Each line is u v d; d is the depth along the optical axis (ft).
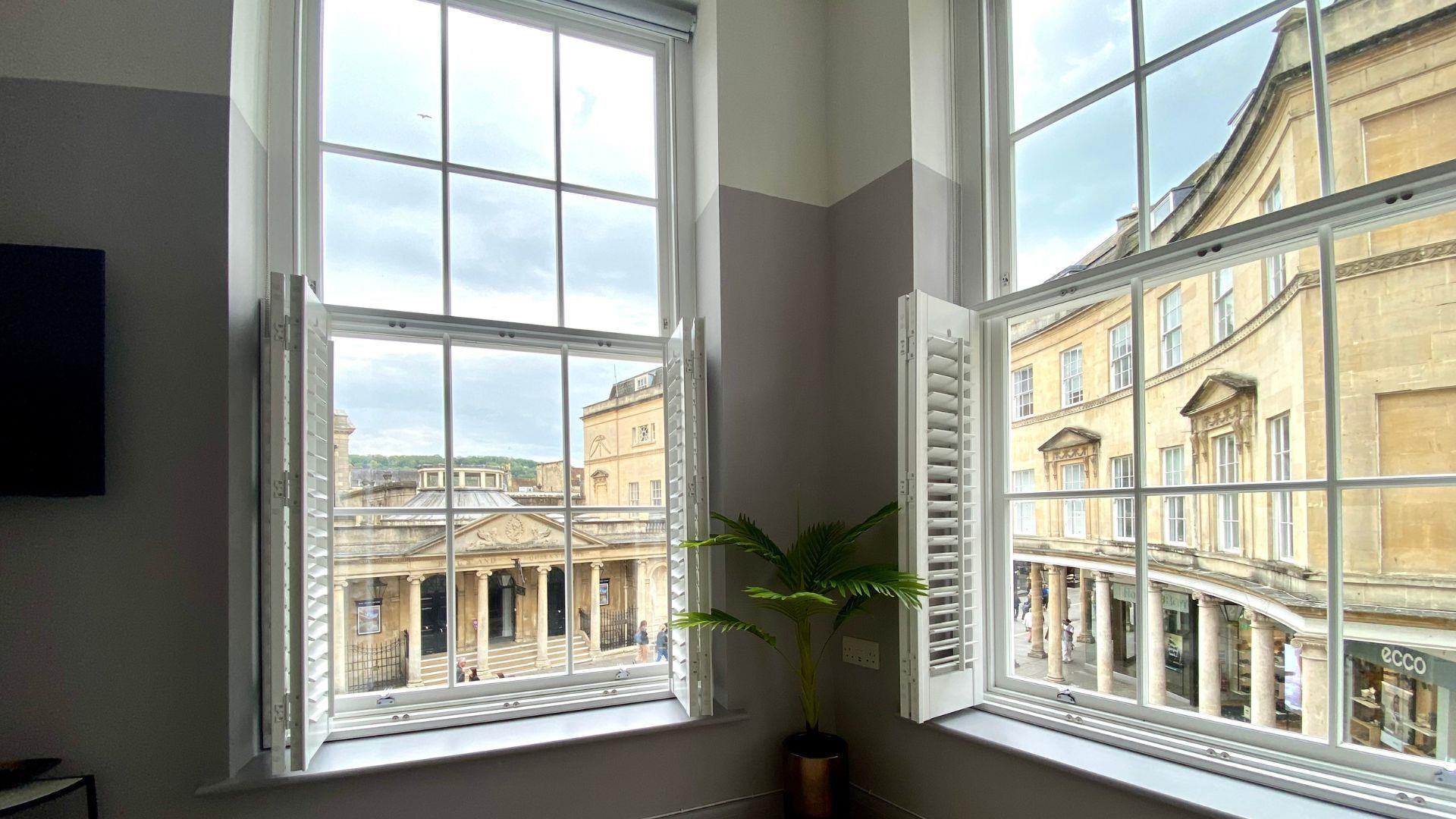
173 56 5.28
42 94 5.00
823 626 7.47
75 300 4.87
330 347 6.06
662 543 7.57
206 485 5.20
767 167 7.63
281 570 5.29
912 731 6.50
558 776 6.15
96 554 4.94
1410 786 4.18
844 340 7.61
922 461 6.13
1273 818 4.21
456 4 7.01
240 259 5.54
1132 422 5.50
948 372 6.48
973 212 6.98
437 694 6.51
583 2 7.33
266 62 6.16
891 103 7.04
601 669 7.19
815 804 6.19
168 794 5.03
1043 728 5.94
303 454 5.29
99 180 5.08
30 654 4.78
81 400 4.84
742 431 7.29
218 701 5.16
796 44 7.91
